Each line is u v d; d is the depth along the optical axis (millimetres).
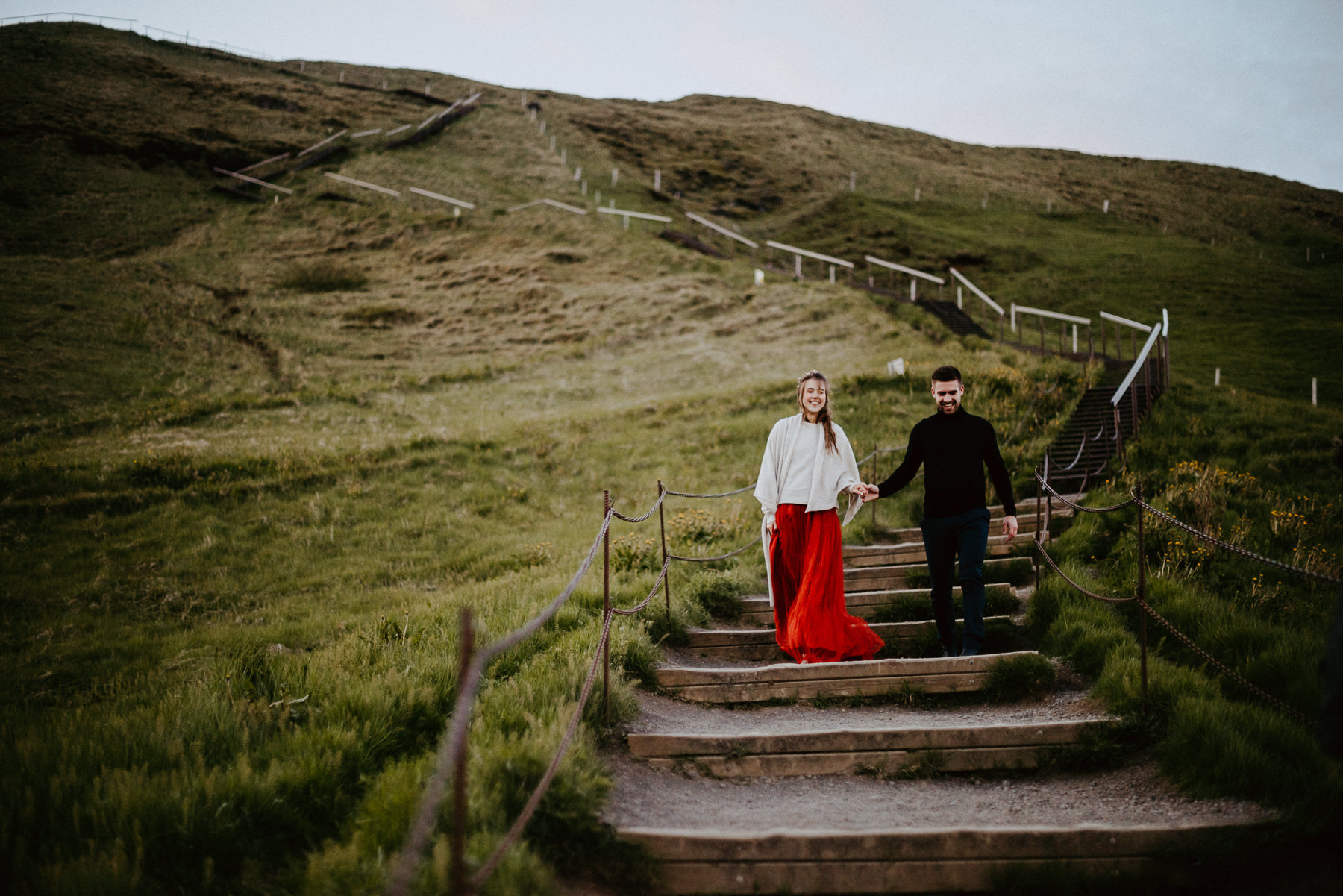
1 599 8844
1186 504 7695
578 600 6020
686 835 2764
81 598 9031
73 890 2164
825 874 2725
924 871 2719
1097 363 16422
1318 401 22609
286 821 2734
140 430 16484
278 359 23922
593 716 3791
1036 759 3604
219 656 6328
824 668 4645
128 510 11758
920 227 47875
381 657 4555
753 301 28641
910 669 4551
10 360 19828
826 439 5180
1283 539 7262
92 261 32594
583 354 25016
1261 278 39031
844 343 22578
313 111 60562
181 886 2400
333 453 14328
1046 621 5324
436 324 29141
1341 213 60031
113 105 53531
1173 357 27719
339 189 46406
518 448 15336
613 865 2719
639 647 4914
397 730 3480
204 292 30547
